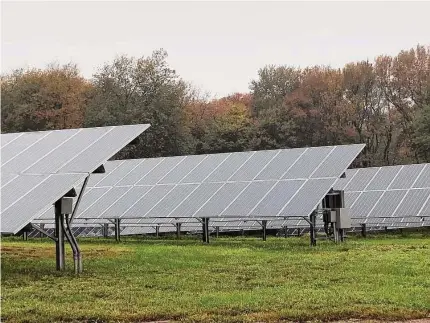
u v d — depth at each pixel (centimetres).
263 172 2859
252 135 6619
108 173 3438
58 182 1708
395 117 6538
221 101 7869
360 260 1905
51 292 1388
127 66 6500
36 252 2383
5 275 1666
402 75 6544
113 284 1502
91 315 1124
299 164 2805
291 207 2495
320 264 1812
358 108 6662
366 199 3359
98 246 2648
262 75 7694
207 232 2722
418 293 1298
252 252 2216
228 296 1281
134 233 3425
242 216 2552
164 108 6309
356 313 1108
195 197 2858
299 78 7575
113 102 6347
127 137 1933
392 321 1067
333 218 2625
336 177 2600
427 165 3484
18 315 1139
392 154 6688
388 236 3142
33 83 6656
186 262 1923
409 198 3231
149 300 1263
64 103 6669
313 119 6719
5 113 6494
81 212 3086
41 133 2128
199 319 1075
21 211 1594
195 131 7138
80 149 1903
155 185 3134
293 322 1067
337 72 6862
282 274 1623
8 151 2005
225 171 3019
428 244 2514
